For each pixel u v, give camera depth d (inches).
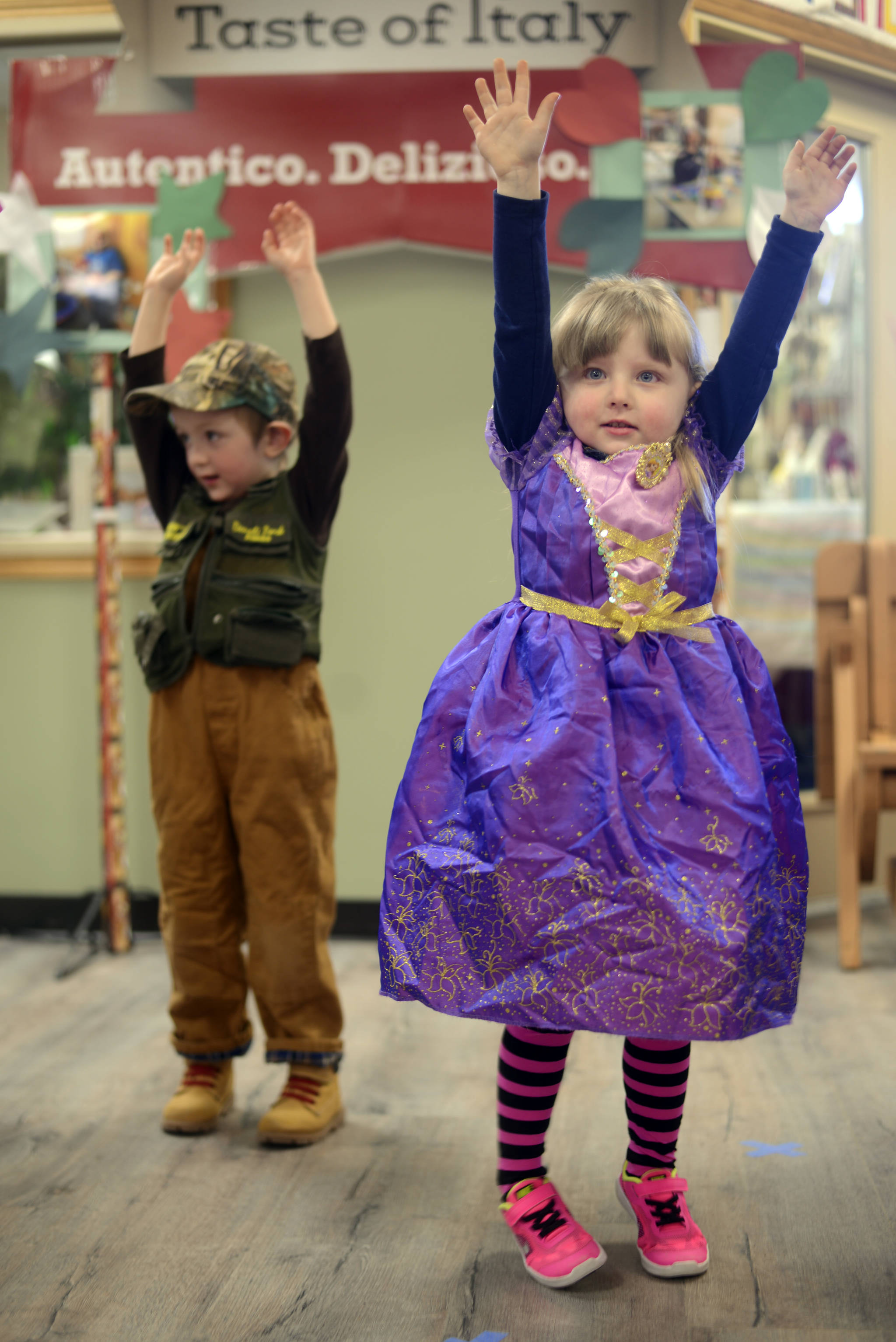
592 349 52.6
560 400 54.6
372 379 113.4
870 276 125.3
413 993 49.2
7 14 113.7
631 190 102.9
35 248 106.6
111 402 110.3
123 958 109.6
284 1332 49.1
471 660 54.2
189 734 68.9
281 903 68.2
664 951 46.1
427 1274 53.7
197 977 69.9
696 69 102.1
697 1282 52.7
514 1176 54.7
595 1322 49.5
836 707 104.6
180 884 69.7
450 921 49.3
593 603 51.8
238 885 71.3
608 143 102.3
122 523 116.9
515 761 49.2
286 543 69.2
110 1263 54.9
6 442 120.0
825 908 124.2
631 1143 55.8
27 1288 52.7
